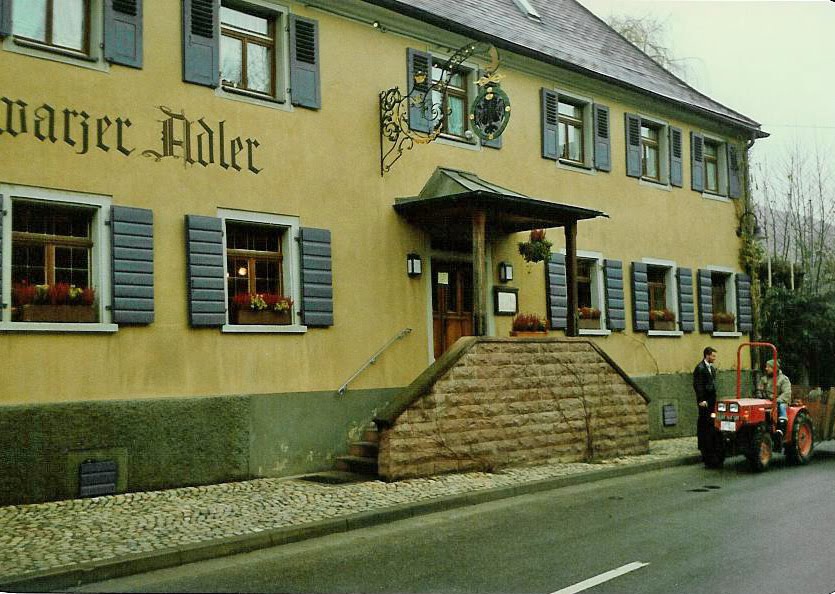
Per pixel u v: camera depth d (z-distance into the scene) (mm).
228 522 9000
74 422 10312
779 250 34156
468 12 16375
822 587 6586
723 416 13922
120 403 10719
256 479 12000
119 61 11172
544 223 15375
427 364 14500
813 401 15531
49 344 10273
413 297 14383
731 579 6844
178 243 11586
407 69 14586
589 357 14758
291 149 12938
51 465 10109
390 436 11781
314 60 13289
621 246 18609
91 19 11141
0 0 10227
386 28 14359
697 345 20453
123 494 10648
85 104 10867
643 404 15703
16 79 10297
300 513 9531
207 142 12016
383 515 9664
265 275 12766
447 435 12414
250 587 6871
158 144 11500
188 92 11867
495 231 15867
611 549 8047
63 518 9125
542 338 13961
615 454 15031
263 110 12648
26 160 10289
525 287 16391
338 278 13336
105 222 10906
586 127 18172
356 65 13891
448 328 15102
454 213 13914
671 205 20156
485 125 13938
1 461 9750
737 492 11680
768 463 14188
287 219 12789
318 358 12953
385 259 14008
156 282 11328
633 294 18688
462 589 6676
